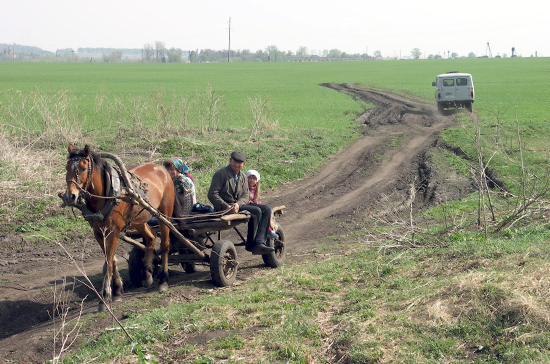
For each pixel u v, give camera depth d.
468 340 5.63
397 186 17.23
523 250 7.91
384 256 9.33
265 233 9.21
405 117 34.81
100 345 6.29
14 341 6.92
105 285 7.72
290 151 21.91
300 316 6.67
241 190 9.20
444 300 6.48
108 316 7.39
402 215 13.73
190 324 6.66
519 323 5.70
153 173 8.74
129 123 25.28
